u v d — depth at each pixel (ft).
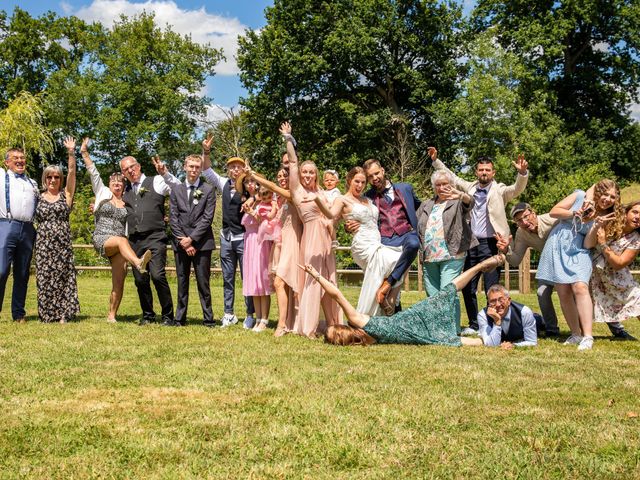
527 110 98.58
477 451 11.78
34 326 27.20
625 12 100.12
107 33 136.36
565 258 23.79
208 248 28.32
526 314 23.38
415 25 106.42
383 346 22.70
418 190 95.30
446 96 108.27
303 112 108.06
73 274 29.48
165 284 28.78
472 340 23.45
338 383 16.75
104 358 20.03
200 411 14.21
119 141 127.65
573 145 101.65
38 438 12.46
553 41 100.42
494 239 26.94
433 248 25.52
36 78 132.57
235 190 28.96
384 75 108.47
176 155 132.26
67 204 29.32
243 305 39.96
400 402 14.89
